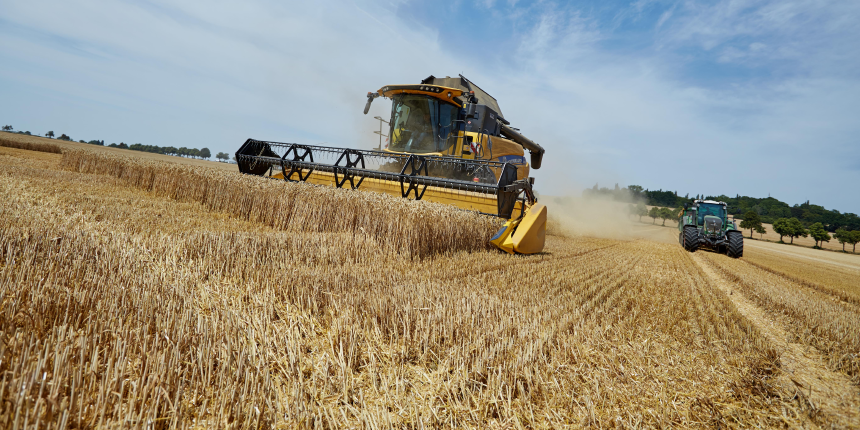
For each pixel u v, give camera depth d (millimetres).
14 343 1891
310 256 4910
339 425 1923
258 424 1821
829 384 2918
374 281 4188
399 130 9445
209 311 2895
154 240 4465
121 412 1663
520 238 7418
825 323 4543
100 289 2787
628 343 3350
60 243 3650
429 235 6246
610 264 8227
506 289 4566
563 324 3449
